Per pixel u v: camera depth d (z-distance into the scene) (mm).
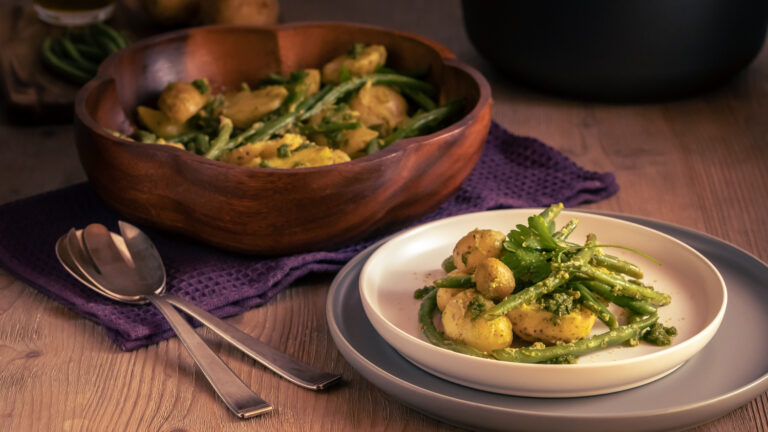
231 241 1193
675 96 1539
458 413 1022
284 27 1408
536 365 1019
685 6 1444
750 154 1422
